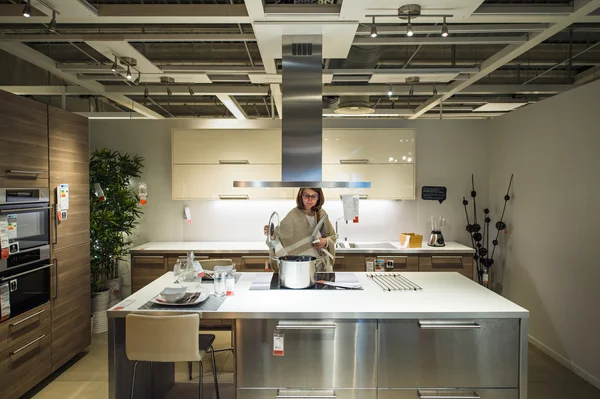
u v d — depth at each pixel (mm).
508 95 5949
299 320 2299
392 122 5066
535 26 3104
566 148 3627
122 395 2451
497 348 2318
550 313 3859
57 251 3381
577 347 3473
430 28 3242
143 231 5109
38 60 3775
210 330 4539
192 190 4785
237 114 6219
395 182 4797
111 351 2344
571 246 3557
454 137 5094
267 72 3904
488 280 5039
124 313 2312
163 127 5043
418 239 4711
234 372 2332
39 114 3160
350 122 4992
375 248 4598
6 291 2781
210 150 4762
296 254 3344
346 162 4777
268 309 2305
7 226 2783
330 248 3340
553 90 4809
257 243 4953
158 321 2162
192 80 4309
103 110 6484
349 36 3031
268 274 3193
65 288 3504
